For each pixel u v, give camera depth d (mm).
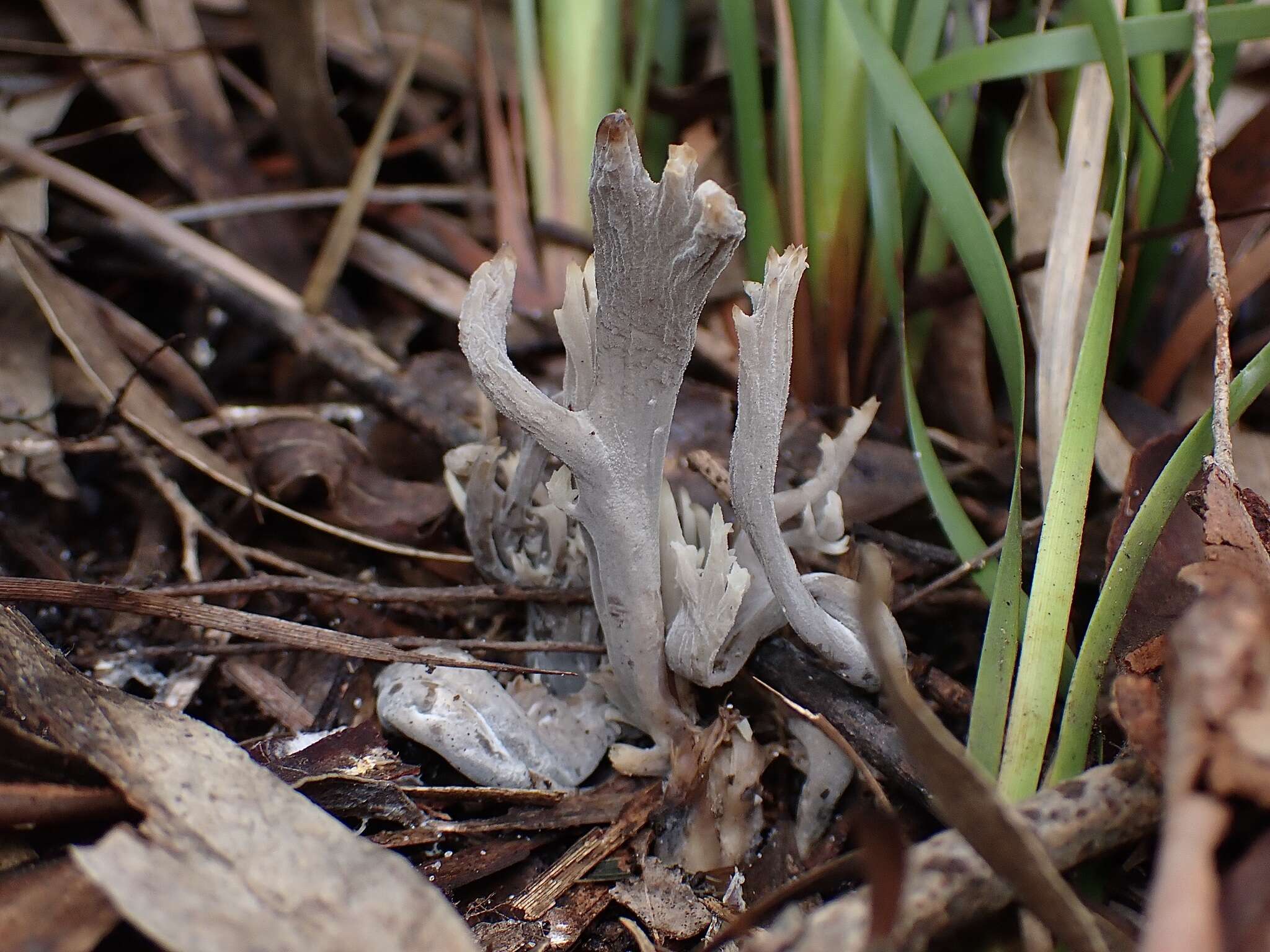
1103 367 310
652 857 306
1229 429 294
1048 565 300
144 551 355
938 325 377
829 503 313
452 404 371
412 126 469
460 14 475
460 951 268
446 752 310
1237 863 257
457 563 350
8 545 354
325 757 308
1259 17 335
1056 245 342
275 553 357
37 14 416
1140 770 276
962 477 364
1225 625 262
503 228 407
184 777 279
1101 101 343
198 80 422
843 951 262
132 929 273
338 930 268
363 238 414
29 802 274
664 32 425
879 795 295
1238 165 367
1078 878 282
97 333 364
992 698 297
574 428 288
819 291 374
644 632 303
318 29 398
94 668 331
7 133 394
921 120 332
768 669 314
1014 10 399
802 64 365
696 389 370
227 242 409
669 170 271
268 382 397
